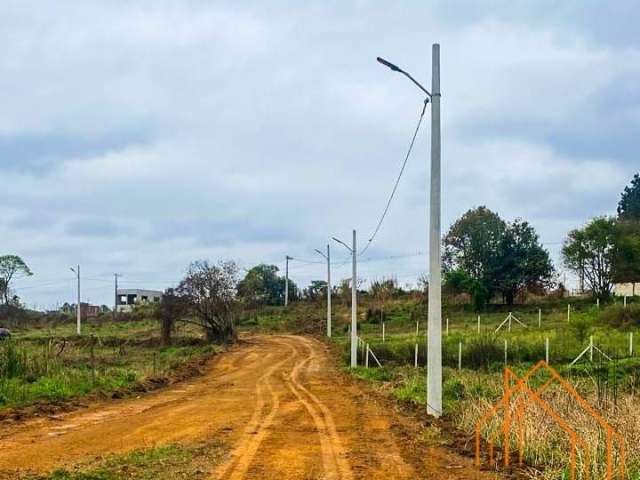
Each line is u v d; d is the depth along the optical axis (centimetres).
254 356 5069
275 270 11294
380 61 1805
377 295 8456
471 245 7250
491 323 5812
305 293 11206
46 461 1236
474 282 6862
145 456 1271
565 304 6575
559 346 3769
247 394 2642
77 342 6050
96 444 1430
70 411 2045
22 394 2188
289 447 1378
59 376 2612
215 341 6228
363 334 6250
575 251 6356
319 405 2183
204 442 1445
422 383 2606
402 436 1517
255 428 1658
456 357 3681
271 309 9844
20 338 6253
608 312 4900
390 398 2333
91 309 10888
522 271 7044
